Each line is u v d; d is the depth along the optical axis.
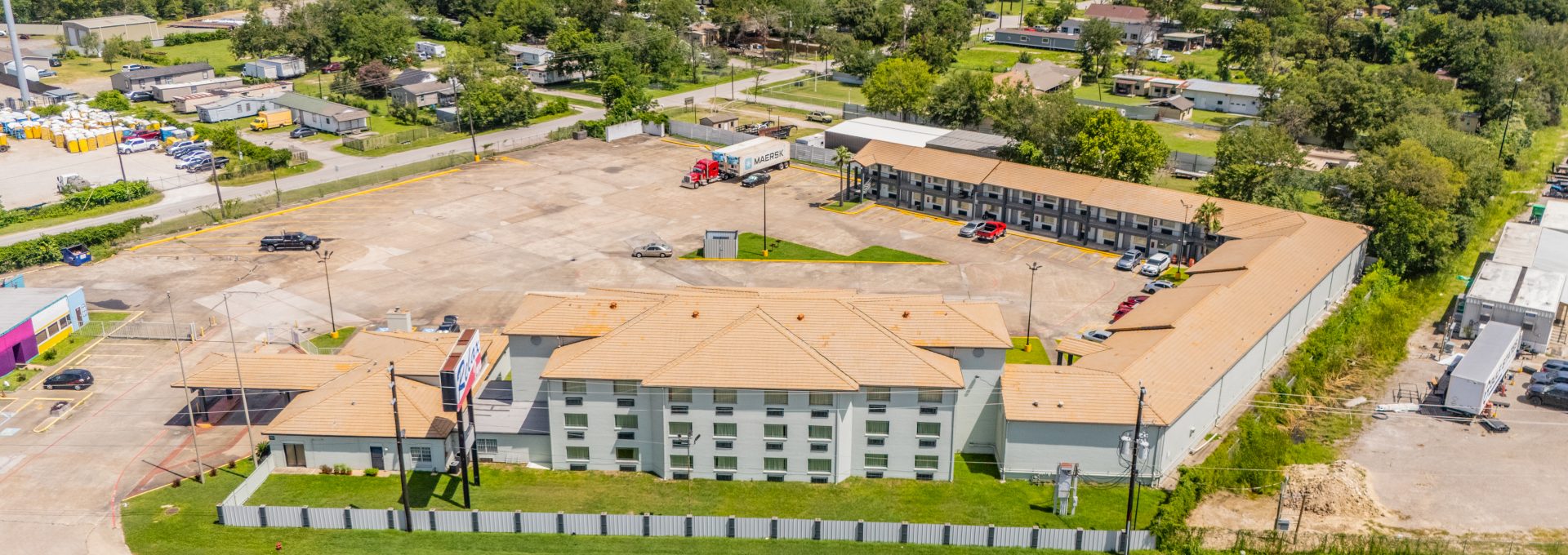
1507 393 101.88
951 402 84.75
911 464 87.50
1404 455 91.25
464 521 80.12
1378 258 130.88
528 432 88.69
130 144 187.38
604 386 85.62
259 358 97.19
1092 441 84.88
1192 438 90.88
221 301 121.88
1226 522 81.88
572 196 162.12
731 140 191.38
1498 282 116.44
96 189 158.38
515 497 84.62
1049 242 143.12
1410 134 160.50
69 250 133.62
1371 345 110.94
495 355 99.69
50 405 98.75
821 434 85.44
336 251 138.00
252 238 143.38
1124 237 139.25
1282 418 97.00
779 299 89.62
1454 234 130.50
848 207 157.38
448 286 126.38
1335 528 80.62
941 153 154.50
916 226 149.38
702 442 86.38
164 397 100.44
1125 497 84.44
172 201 160.62
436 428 87.38
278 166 177.25
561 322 90.25
